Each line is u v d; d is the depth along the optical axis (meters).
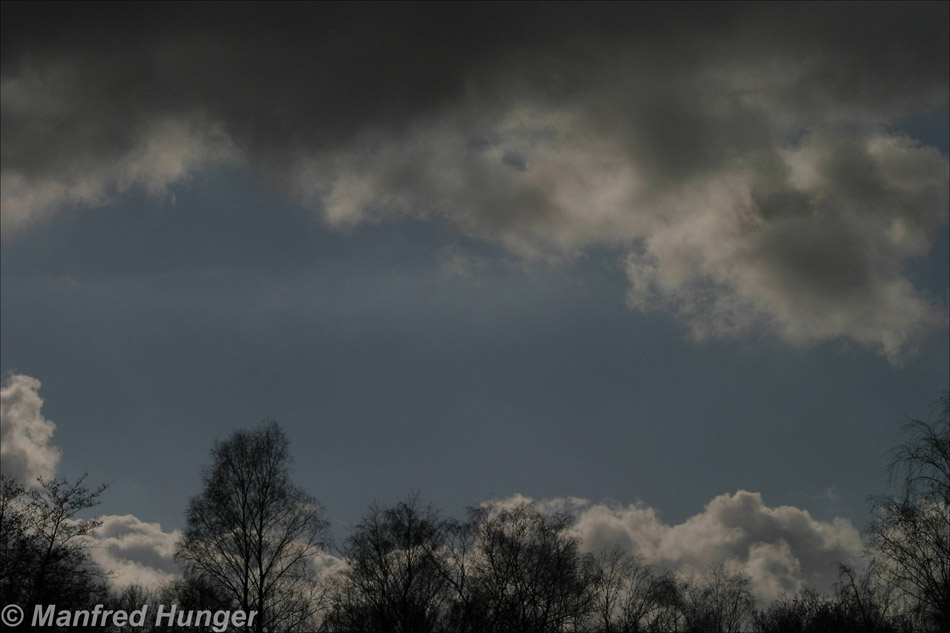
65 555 44.41
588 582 54.28
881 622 44.59
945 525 37.78
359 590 52.75
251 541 54.53
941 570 37.72
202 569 53.94
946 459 37.44
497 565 52.56
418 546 52.84
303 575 54.56
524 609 51.84
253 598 53.44
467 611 51.62
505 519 54.25
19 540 43.97
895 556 38.75
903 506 38.53
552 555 52.88
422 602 51.78
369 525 53.50
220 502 55.25
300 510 55.84
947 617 37.28
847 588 45.91
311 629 53.94
